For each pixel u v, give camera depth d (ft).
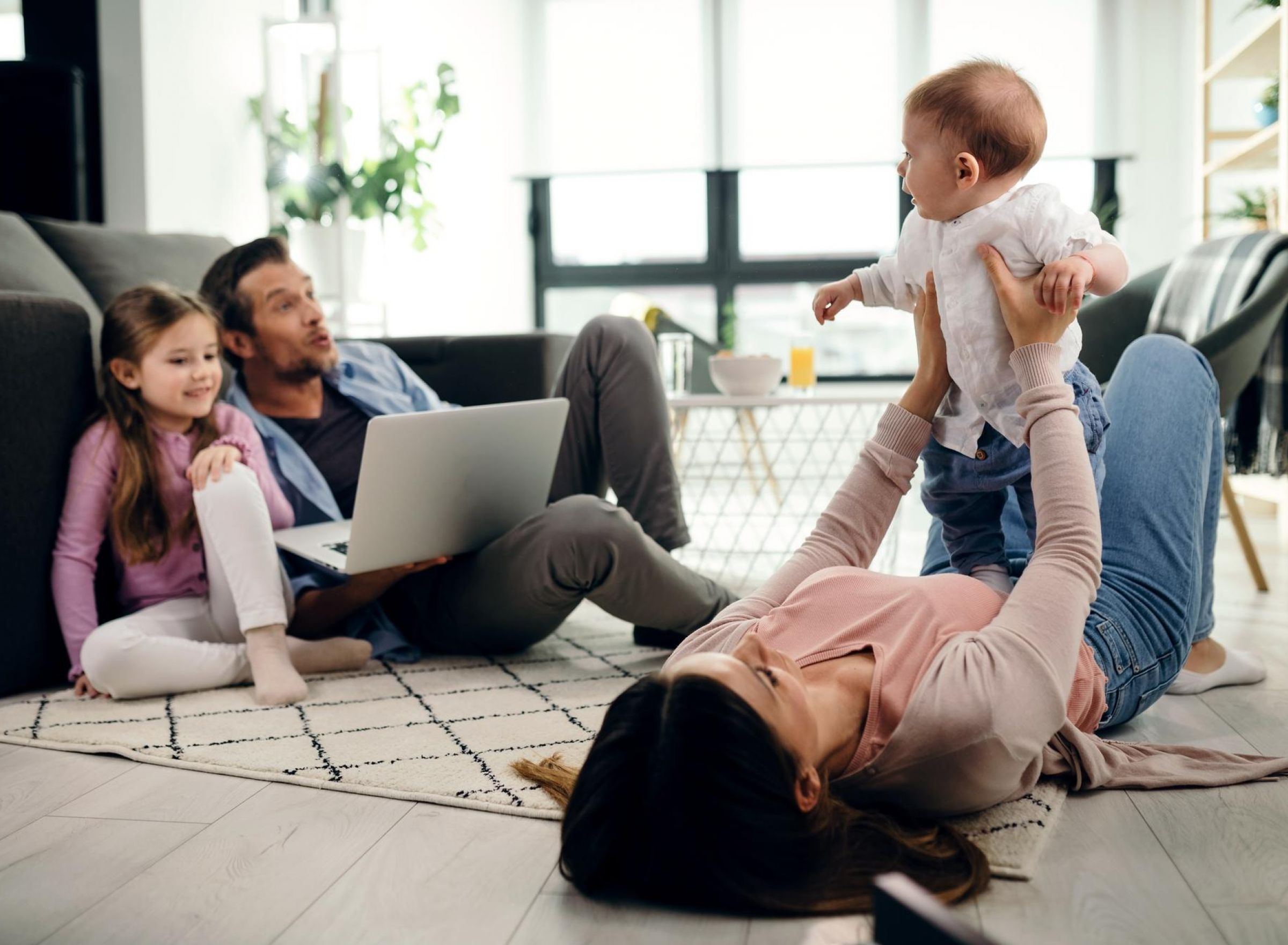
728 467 17.53
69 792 4.18
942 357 4.25
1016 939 2.92
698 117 18.19
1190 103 16.61
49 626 5.75
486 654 6.37
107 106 11.11
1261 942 2.89
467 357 8.51
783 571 4.07
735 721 2.87
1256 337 7.76
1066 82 17.20
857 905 3.00
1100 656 4.22
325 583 6.03
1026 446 4.32
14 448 5.51
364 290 13.42
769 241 18.65
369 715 5.06
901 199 18.28
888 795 3.43
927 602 3.70
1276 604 7.97
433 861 3.51
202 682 5.52
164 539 5.85
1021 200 4.00
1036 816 3.70
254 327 6.63
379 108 13.58
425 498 5.57
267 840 3.69
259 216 13.14
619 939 2.97
